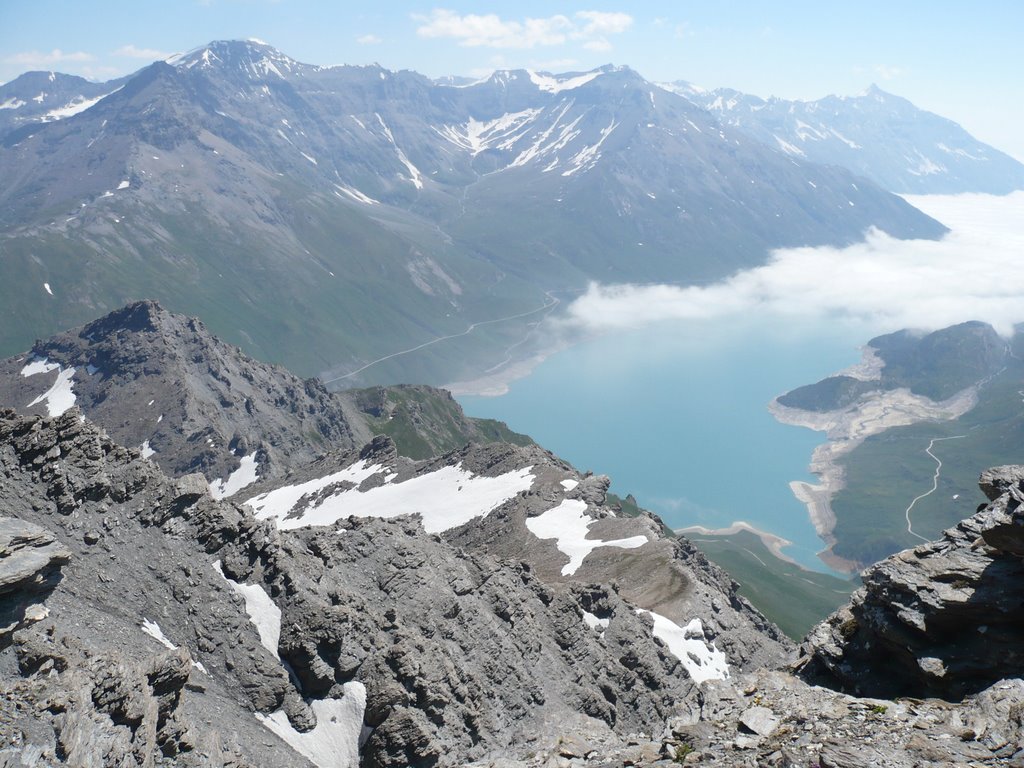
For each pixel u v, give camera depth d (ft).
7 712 147.23
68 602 225.97
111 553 253.24
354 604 274.98
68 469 267.39
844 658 162.81
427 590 302.45
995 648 137.69
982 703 120.57
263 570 265.54
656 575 480.64
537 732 263.90
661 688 352.08
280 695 236.63
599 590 384.68
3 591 164.14
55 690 153.99
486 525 635.25
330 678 244.22
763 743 126.93
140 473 276.82
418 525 351.46
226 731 211.61
